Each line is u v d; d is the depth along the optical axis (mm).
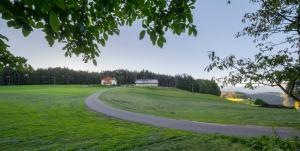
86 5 3334
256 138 11109
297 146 8273
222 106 46688
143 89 95500
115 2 3113
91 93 66750
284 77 4258
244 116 29812
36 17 2482
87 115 27062
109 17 3580
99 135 15852
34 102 39844
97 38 3580
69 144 13297
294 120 25359
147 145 12852
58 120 22641
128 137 15188
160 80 164750
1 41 3057
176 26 3076
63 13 2650
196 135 15469
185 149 11500
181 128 20234
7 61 5324
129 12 3168
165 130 18656
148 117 26984
